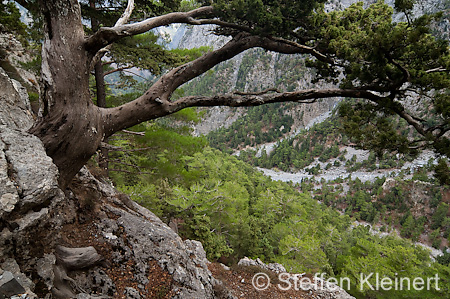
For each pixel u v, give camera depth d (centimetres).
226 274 818
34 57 1123
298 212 3600
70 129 331
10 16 886
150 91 398
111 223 491
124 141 1072
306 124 19712
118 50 808
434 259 6391
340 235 4156
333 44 417
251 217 2886
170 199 1725
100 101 832
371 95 418
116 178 1486
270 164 14575
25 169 279
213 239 1645
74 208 471
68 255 364
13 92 417
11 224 246
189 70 413
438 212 8600
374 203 9775
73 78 328
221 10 395
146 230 520
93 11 695
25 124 388
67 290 316
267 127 19475
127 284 405
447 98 377
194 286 462
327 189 10731
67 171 354
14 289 225
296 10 412
